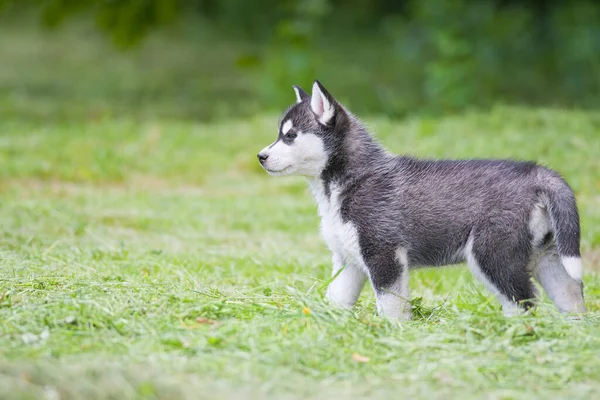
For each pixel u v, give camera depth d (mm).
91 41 42812
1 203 16391
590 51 29000
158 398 7184
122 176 19562
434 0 28094
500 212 9969
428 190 10266
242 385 7535
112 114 26531
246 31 43688
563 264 9758
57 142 21328
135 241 14398
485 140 19500
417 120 21781
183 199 17812
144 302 9484
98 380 7371
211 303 9539
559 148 18922
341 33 41562
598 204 16406
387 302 10133
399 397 7469
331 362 8109
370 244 10242
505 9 33938
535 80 30031
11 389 7109
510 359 8305
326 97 10672
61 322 8812
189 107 28266
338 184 10609
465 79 25250
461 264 10398
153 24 29578
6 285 10133
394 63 33844
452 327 9219
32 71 35062
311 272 12633
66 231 14773
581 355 8352
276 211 16938
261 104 27781
